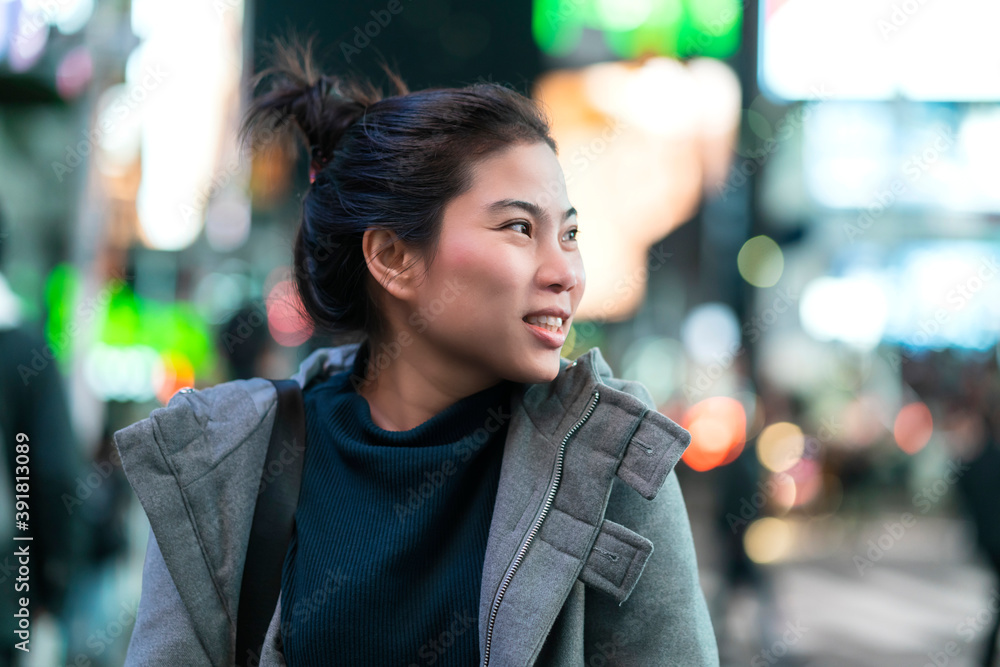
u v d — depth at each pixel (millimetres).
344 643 1008
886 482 9672
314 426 1182
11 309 2188
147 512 1086
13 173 4520
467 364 1104
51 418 2189
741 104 9008
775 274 11797
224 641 1095
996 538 3811
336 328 1234
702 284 11562
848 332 12141
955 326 9570
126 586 2850
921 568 7461
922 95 10898
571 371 1084
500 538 1021
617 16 7875
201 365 4891
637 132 9086
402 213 1059
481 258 1019
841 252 12344
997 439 3840
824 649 4867
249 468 1139
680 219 10164
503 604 986
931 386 9531
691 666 1032
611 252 9758
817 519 8992
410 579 1033
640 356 12172
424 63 6398
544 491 1032
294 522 1122
